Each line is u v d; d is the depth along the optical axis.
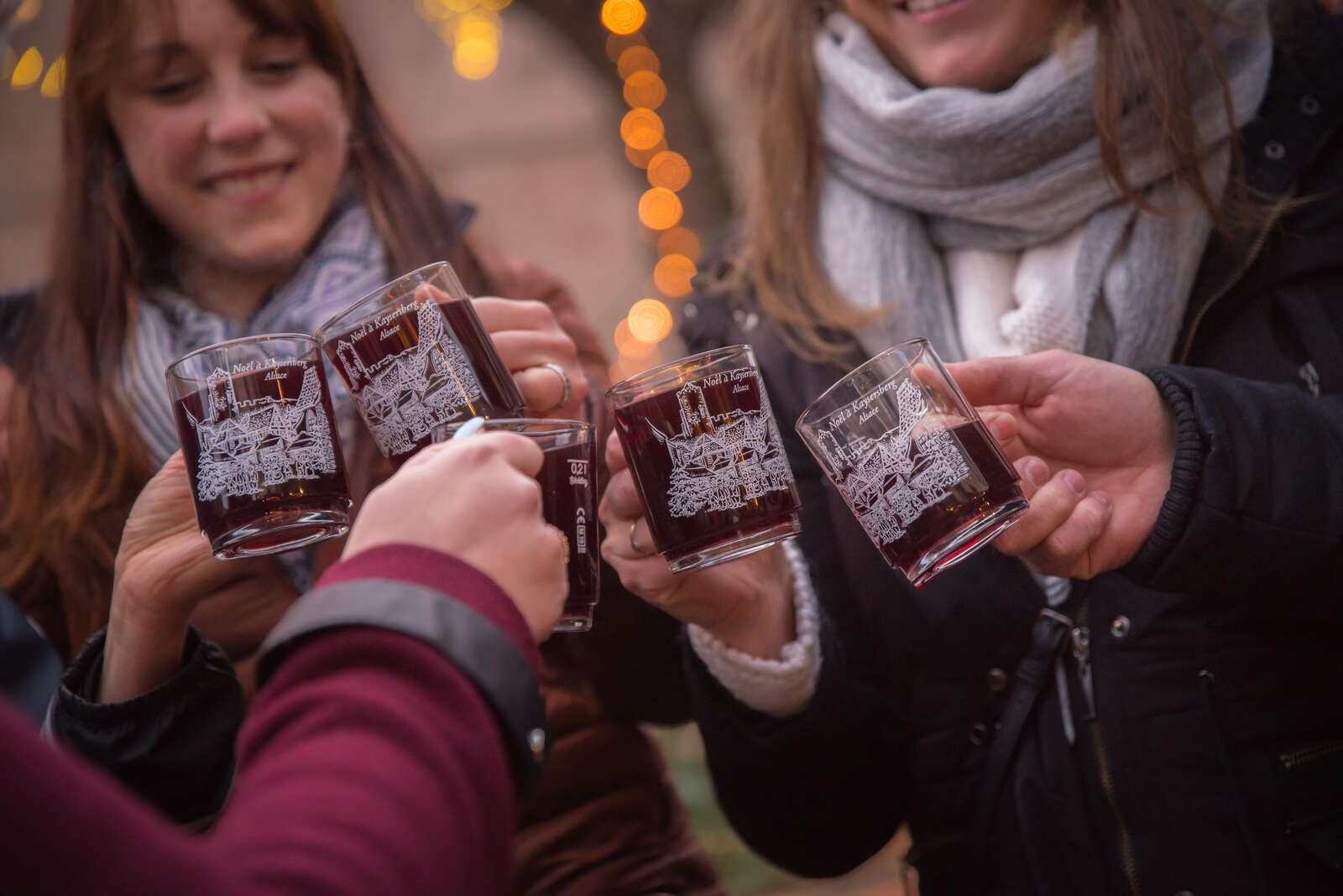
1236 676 1.32
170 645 1.21
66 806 0.55
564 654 1.66
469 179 7.09
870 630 1.58
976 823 1.45
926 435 1.12
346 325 1.16
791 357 1.66
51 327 1.71
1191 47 1.49
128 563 1.19
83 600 1.59
